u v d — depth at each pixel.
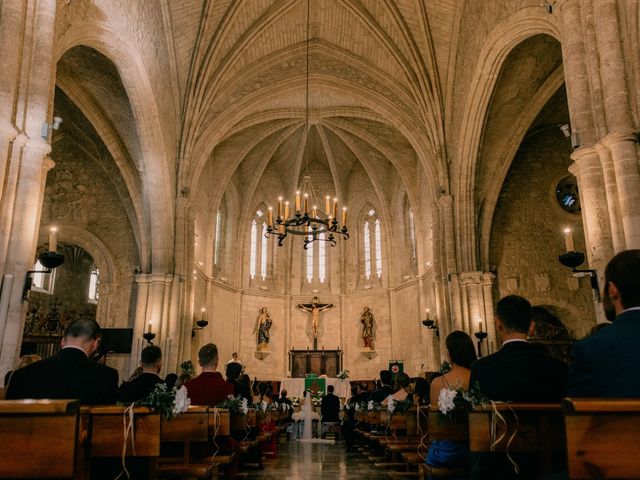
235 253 30.41
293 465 11.27
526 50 17.23
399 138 27.44
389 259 30.42
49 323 24.72
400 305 29.38
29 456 2.80
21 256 9.10
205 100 22.14
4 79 9.20
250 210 31.44
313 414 20.70
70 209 22.34
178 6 19.52
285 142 30.91
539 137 22.31
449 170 21.42
